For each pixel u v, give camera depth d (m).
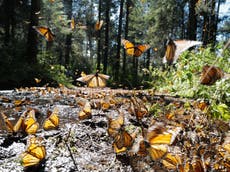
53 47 37.12
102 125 2.53
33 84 15.45
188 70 5.56
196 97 4.53
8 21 22.31
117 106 3.90
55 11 30.27
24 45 20.48
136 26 43.41
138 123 2.62
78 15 41.34
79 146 1.86
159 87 7.54
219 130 2.31
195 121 2.57
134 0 33.06
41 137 1.97
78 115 3.17
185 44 0.93
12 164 1.53
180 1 26.47
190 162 1.43
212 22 7.04
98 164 1.56
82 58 44.78
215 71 1.09
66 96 5.80
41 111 3.70
